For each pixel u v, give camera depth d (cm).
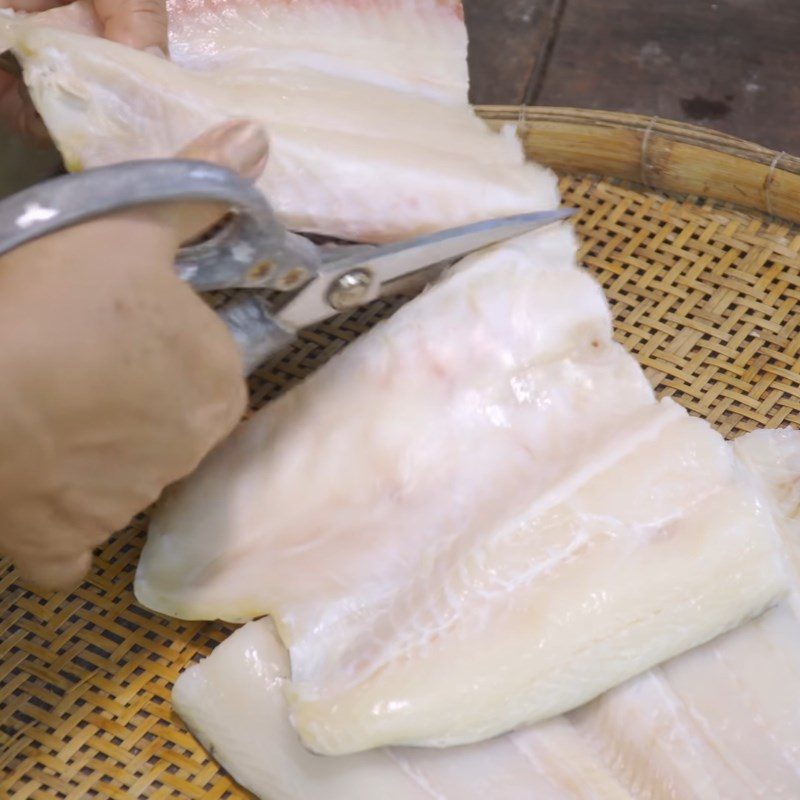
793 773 53
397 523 57
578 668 53
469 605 54
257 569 57
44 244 47
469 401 58
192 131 58
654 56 86
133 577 60
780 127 83
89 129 58
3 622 59
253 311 55
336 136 61
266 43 65
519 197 62
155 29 61
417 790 53
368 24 66
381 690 52
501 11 89
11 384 47
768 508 55
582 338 59
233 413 52
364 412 59
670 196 70
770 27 86
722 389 64
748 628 55
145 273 48
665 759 53
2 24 57
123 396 48
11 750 57
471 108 67
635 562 53
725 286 67
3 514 50
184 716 56
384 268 57
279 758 54
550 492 55
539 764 53
